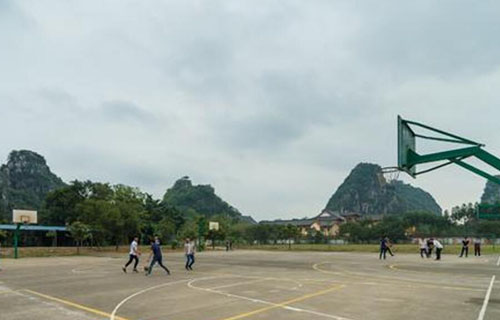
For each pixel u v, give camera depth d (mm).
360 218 146750
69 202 78062
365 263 29922
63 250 50812
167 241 70938
